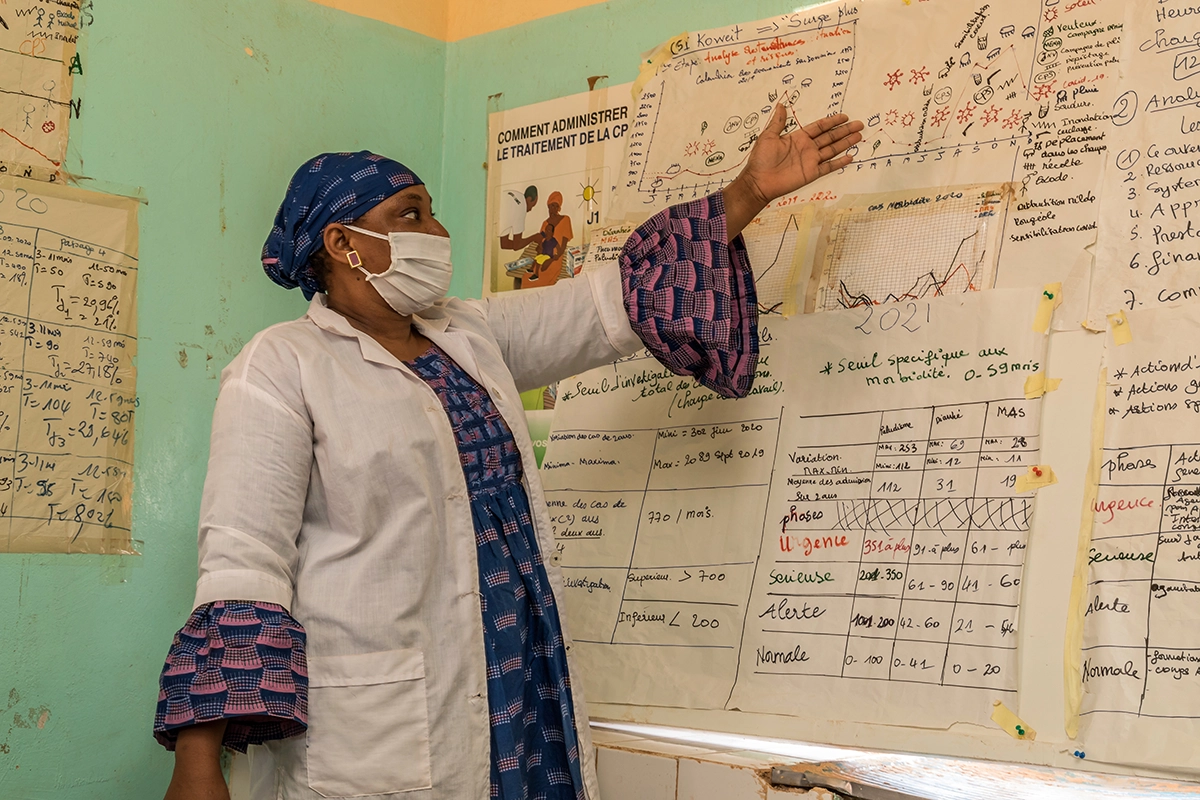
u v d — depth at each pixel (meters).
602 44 2.08
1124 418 1.42
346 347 1.26
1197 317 1.38
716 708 1.66
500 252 2.18
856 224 1.69
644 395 1.88
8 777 1.63
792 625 1.62
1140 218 1.45
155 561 1.81
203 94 1.93
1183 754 1.28
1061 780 1.36
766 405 1.73
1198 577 1.32
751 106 1.86
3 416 1.65
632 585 1.80
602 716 1.77
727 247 1.48
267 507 1.11
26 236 1.70
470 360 1.34
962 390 1.55
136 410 1.80
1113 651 1.36
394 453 1.17
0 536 1.64
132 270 1.81
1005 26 1.61
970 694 1.45
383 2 2.22
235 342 1.95
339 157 1.34
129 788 1.75
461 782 1.15
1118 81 1.50
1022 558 1.46
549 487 1.94
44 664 1.67
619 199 2.00
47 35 1.75
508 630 1.22
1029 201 1.54
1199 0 1.45
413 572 1.17
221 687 1.02
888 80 1.71
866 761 1.50
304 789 1.12
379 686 1.13
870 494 1.60
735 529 1.72
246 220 1.98
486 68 2.26
